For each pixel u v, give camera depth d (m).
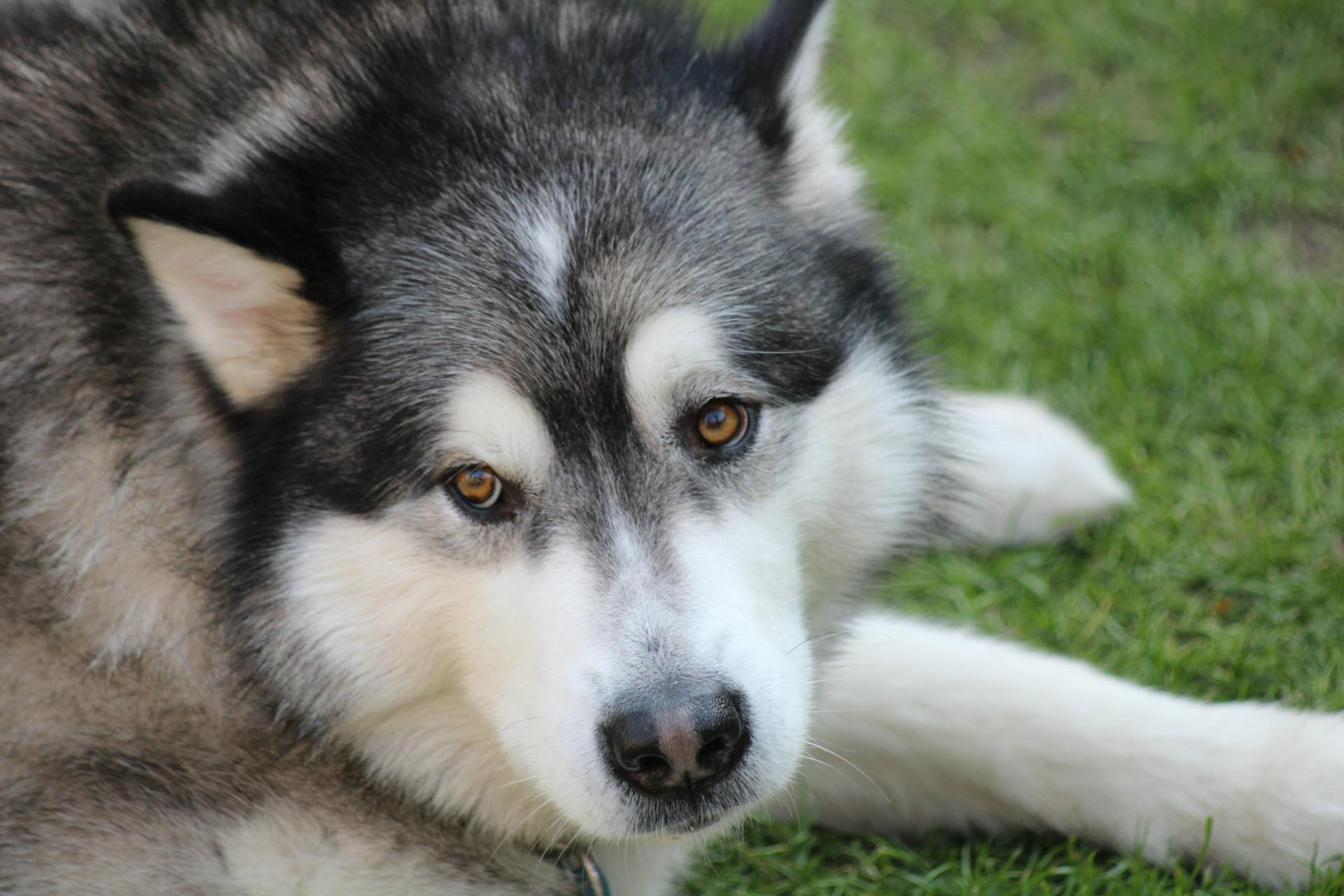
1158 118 8.31
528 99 4.03
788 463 3.90
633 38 4.39
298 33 4.23
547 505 3.66
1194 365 6.58
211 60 4.15
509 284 3.70
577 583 3.55
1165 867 4.43
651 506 3.65
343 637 3.82
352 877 4.02
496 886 4.21
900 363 4.36
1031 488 5.89
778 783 3.63
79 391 3.88
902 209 7.89
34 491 3.88
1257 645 5.17
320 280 3.74
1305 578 5.39
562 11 4.42
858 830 4.87
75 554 3.89
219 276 3.68
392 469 3.68
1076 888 4.40
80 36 4.23
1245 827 4.34
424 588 3.74
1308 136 8.02
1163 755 4.46
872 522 4.28
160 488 3.92
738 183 4.07
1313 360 6.54
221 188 3.81
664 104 4.11
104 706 3.96
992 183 7.96
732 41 4.66
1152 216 7.68
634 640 3.44
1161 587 5.54
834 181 4.50
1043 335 6.98
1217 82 8.36
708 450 3.79
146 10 4.25
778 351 3.85
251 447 3.83
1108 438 6.35
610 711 3.41
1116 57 8.81
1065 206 7.79
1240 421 6.27
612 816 3.54
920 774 4.73
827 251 4.22
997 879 4.41
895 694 4.66
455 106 3.99
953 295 7.30
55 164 3.98
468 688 3.86
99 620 3.94
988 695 4.64
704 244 3.84
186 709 4.00
